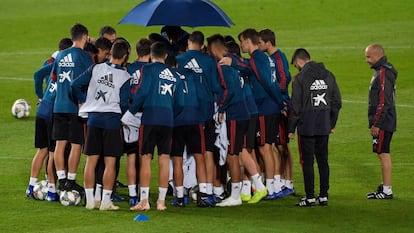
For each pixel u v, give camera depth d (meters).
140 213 37.88
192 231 34.62
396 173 45.88
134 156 39.41
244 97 39.94
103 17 97.00
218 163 40.59
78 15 98.00
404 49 80.75
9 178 45.41
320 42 85.25
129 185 39.44
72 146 40.16
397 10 96.06
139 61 39.47
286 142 42.06
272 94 40.69
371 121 40.50
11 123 59.66
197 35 39.47
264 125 41.09
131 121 38.25
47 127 41.00
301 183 45.06
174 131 38.91
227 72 39.16
